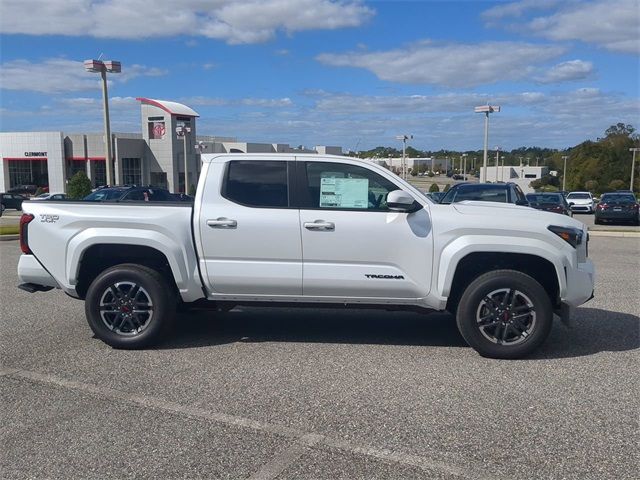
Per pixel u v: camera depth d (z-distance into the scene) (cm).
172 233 608
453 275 587
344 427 430
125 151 5238
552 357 592
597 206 2892
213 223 600
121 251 628
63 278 626
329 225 591
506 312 582
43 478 362
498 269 602
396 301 604
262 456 388
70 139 5638
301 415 450
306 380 525
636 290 952
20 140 5722
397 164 10088
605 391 498
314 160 609
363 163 605
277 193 607
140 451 395
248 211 602
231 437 415
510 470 370
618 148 9031
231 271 606
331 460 382
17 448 400
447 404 471
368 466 375
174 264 606
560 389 502
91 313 614
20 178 5900
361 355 598
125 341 614
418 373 543
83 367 563
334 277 596
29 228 630
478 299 580
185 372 547
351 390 501
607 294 916
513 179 9688
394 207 573
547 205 2170
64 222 620
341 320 748
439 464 377
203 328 704
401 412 455
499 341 585
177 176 5372
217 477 363
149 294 611
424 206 595
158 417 448
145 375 539
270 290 611
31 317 762
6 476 365
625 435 416
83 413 455
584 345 633
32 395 493
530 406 466
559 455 388
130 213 615
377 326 717
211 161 620
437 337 668
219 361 579
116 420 443
